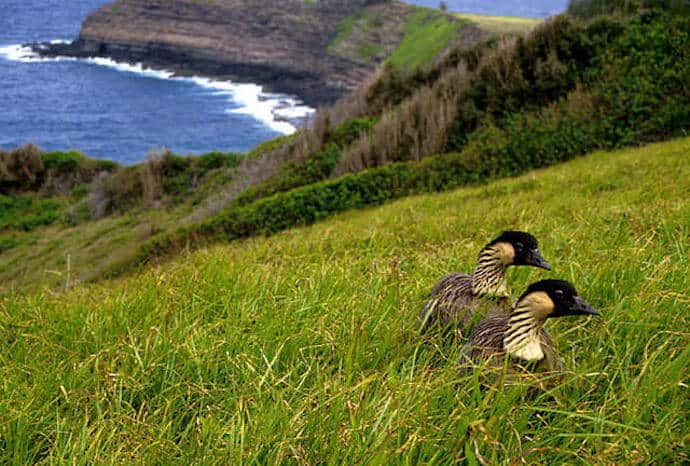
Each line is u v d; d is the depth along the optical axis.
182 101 111.88
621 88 20.67
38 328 6.19
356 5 126.25
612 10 25.11
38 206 35.78
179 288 6.46
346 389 3.71
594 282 5.38
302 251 10.87
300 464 3.45
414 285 6.58
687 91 19.67
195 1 134.00
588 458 3.33
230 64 129.62
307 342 5.10
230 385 4.57
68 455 3.88
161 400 4.47
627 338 4.37
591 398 4.04
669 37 21.47
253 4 130.12
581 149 19.42
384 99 28.86
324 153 24.98
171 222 27.72
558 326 4.93
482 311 5.38
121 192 33.34
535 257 5.30
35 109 105.06
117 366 5.05
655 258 5.77
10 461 3.96
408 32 121.12
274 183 24.48
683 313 4.64
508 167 19.47
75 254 26.86
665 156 15.33
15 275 26.23
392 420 3.55
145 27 136.50
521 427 3.56
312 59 124.88
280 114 105.56
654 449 3.32
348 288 6.44
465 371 4.30
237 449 3.53
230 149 88.25
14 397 4.61
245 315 5.62
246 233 19.20
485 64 24.08
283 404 3.93
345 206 19.39
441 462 3.41
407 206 16.77
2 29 184.12
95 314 6.09
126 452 3.65
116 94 115.44
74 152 39.94
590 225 8.41
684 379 3.73
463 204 15.52
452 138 22.09
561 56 23.06
